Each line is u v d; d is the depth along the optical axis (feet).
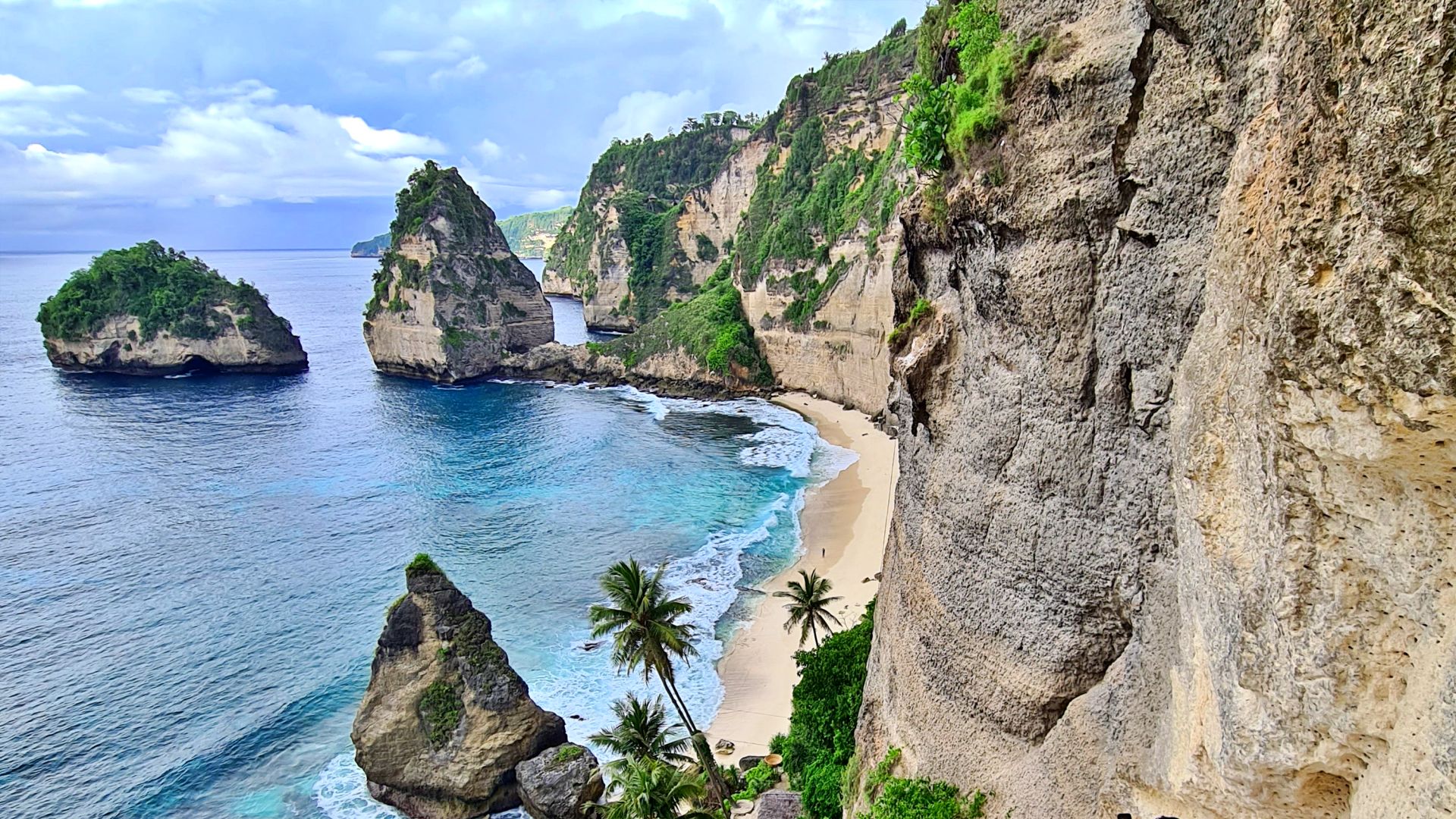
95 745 106.63
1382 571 21.84
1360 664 22.66
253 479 216.95
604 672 121.29
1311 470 22.65
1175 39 36.01
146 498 201.46
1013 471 44.96
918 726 53.93
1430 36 17.94
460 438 258.98
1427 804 20.97
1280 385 22.76
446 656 98.48
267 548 169.37
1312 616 23.34
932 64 57.06
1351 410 20.88
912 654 55.42
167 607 143.33
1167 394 36.37
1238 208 27.50
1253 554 25.41
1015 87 43.60
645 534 172.96
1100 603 40.55
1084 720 40.57
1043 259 42.01
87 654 128.26
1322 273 21.54
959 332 51.90
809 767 80.02
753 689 116.67
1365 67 19.70
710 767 89.81
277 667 124.57
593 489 204.03
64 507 194.49
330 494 204.44
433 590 99.81
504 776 96.07
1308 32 22.02
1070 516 41.68
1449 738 20.22
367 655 127.85
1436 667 20.80
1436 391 18.79
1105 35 39.63
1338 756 24.00
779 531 172.35
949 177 50.75
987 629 47.06
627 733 84.99
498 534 175.11
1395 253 19.31
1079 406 41.29
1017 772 44.62
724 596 143.74
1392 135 18.98
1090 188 39.75
